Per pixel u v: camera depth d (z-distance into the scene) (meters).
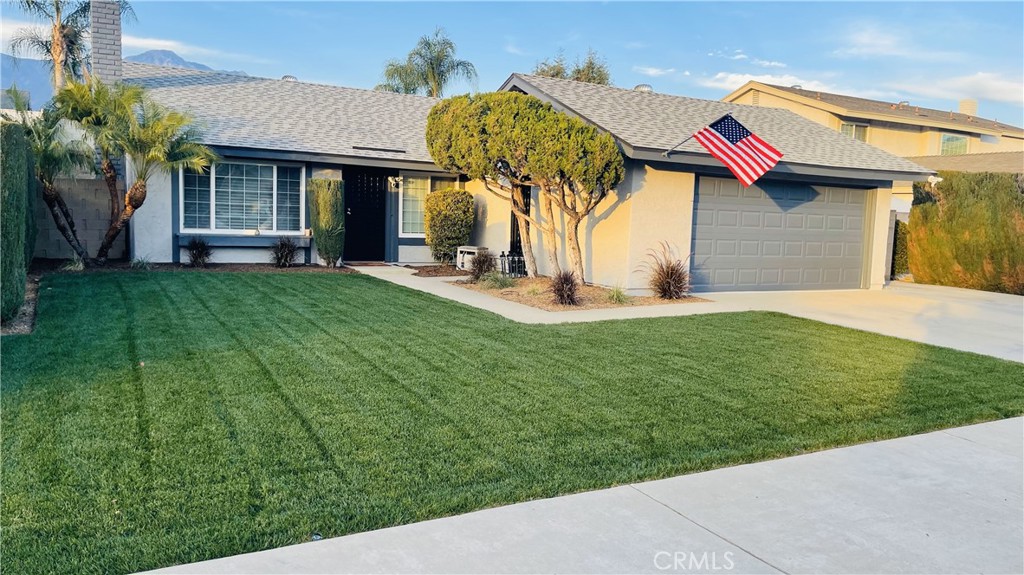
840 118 25.55
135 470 3.92
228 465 4.04
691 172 12.73
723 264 13.49
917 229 17.22
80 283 10.89
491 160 12.02
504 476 4.02
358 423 4.83
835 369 7.05
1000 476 4.36
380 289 11.88
